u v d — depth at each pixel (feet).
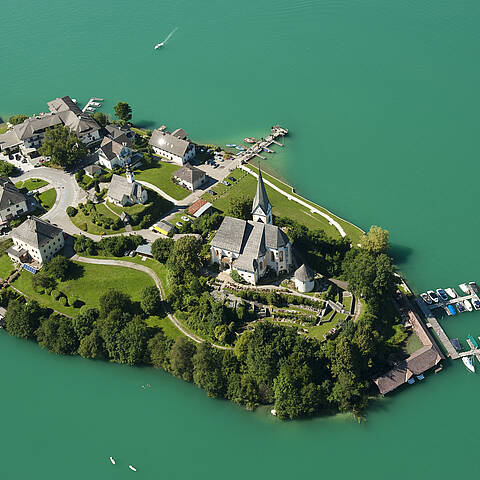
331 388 626.23
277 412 617.21
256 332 638.94
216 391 633.20
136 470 586.86
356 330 655.35
